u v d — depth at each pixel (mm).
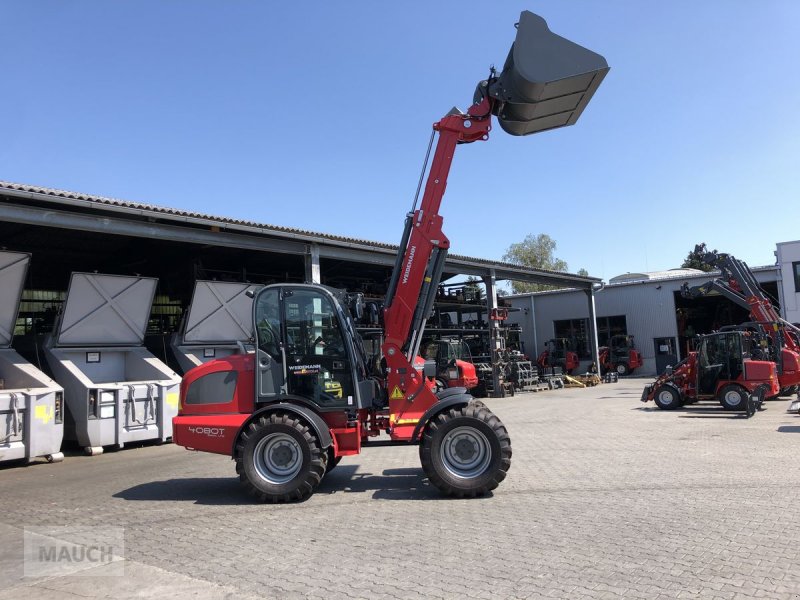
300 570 4547
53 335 12945
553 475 7824
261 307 7324
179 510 6586
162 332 18406
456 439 6754
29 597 4137
